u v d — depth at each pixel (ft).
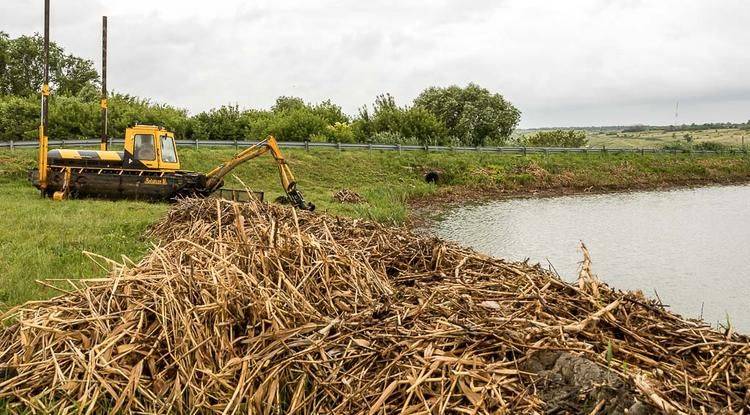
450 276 21.85
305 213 33.01
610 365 13.62
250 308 17.20
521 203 85.40
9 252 32.53
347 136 123.54
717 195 96.73
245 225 26.48
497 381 13.53
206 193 58.85
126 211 50.03
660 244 51.39
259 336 16.05
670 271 40.98
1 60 164.14
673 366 14.67
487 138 152.56
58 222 42.86
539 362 14.26
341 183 92.22
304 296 18.37
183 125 114.21
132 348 15.88
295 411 14.51
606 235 56.24
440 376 14.28
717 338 16.42
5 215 45.57
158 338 16.15
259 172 90.38
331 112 142.10
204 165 88.28
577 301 18.37
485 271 22.41
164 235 37.88
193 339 15.75
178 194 58.18
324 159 101.24
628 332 16.03
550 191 101.19
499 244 51.06
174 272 18.48
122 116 107.45
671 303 33.37
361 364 15.31
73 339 16.65
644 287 36.70
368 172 99.30
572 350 14.25
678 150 141.69
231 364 15.26
